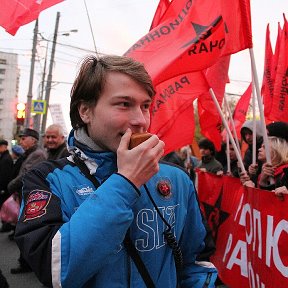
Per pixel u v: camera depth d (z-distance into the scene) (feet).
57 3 10.89
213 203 14.51
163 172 4.98
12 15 10.94
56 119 61.41
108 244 3.84
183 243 5.28
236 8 10.54
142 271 4.40
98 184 4.51
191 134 13.20
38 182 4.57
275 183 11.30
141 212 4.58
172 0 10.85
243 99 21.58
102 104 4.43
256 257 10.28
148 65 10.37
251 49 10.77
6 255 20.61
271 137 12.03
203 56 10.36
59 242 3.85
